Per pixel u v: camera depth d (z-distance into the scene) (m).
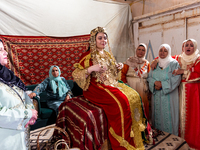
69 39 3.41
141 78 2.18
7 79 1.09
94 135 1.47
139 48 2.44
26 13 2.97
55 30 3.30
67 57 3.41
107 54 1.83
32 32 3.07
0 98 0.98
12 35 2.88
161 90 2.18
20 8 2.90
